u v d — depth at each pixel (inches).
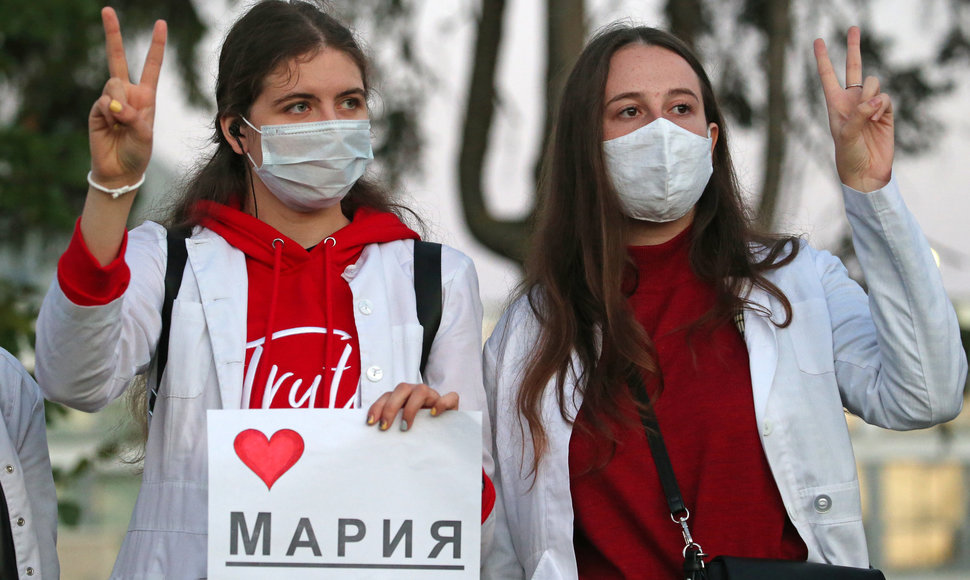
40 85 908.0
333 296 349.1
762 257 377.1
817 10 927.7
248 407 330.0
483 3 978.7
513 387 374.9
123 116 296.0
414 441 311.1
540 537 357.4
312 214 361.1
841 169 337.7
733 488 343.9
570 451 357.7
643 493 347.9
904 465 2251.5
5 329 768.3
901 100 922.7
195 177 376.8
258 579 304.5
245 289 345.4
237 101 353.1
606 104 374.6
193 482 330.6
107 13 302.2
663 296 377.4
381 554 307.1
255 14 358.9
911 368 332.5
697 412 351.3
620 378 358.6
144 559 328.2
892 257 332.2
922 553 2224.4
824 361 354.0
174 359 336.2
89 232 304.0
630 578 343.3
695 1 903.7
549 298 374.9
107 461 743.1
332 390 333.7
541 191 402.0
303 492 307.3
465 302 361.4
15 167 840.3
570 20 883.4
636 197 370.6
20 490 354.0
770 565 319.6
